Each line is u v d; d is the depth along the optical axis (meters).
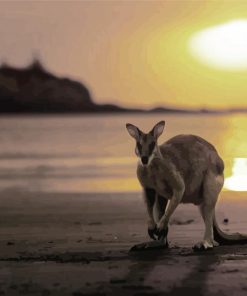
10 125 122.62
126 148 47.66
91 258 9.23
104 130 90.00
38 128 101.88
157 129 9.40
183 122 118.50
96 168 30.89
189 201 9.92
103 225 13.07
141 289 7.32
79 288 7.43
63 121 153.25
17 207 16.47
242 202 16.80
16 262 9.05
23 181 24.98
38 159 38.03
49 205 16.86
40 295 7.15
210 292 7.16
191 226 12.55
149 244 9.72
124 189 21.28
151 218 9.66
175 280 7.72
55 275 8.14
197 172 9.67
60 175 27.36
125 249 10.02
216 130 80.00
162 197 9.97
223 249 9.75
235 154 40.03
